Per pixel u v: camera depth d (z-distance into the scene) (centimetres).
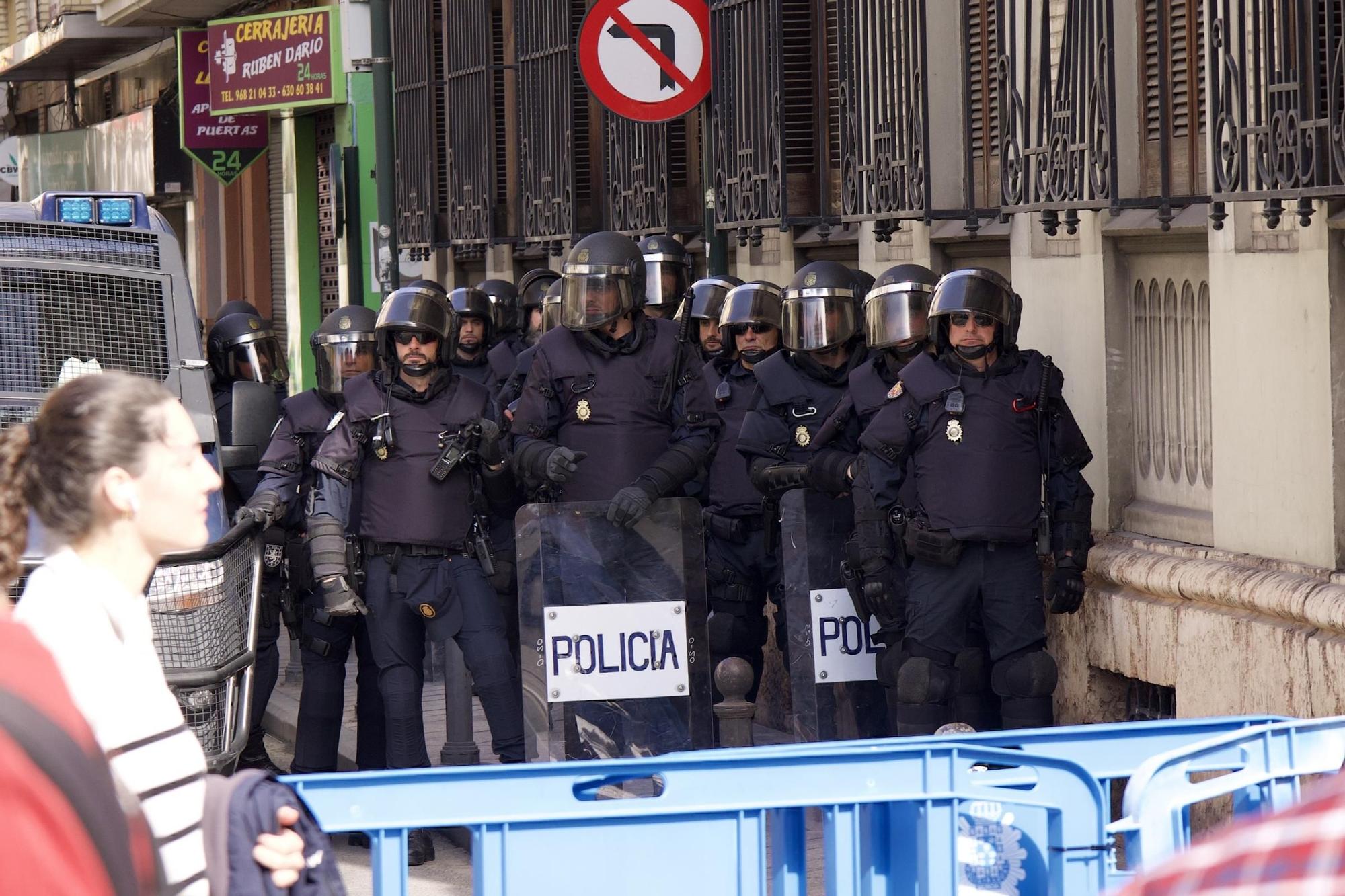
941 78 2016
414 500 1739
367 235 4238
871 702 1728
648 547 1716
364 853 1770
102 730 616
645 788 1688
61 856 428
